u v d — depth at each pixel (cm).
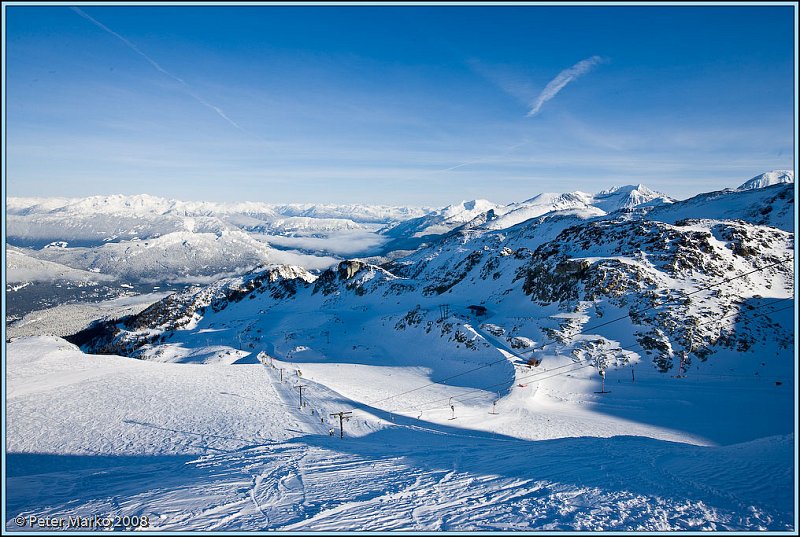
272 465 2375
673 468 1958
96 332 17088
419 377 6606
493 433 3828
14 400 4884
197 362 9400
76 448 3369
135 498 1808
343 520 1477
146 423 4028
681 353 5728
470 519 1448
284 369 6894
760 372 5375
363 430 3825
